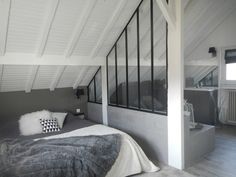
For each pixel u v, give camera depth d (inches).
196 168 121.3
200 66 217.5
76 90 202.8
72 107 202.1
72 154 94.9
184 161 121.3
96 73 194.7
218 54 201.2
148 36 141.8
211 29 194.5
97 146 103.2
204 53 209.2
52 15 116.6
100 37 152.6
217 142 159.8
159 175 114.7
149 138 139.2
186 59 219.9
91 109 206.4
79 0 118.6
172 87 119.7
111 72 175.9
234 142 158.9
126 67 159.0
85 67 176.9
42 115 146.3
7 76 151.2
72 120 165.9
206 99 191.9
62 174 87.6
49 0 110.7
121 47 162.1
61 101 194.4
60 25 129.2
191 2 156.5
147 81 142.9
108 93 182.4
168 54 121.1
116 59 168.6
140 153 118.8
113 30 151.9
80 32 137.6
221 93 205.0
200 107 196.5
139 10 141.6
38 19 119.6
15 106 170.1
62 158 91.9
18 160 91.2
